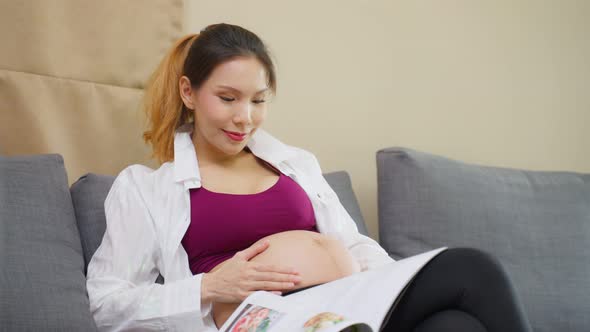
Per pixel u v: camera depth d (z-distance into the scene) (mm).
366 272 1207
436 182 1979
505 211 2012
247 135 1489
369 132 2301
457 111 2432
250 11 2127
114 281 1349
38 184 1428
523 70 2531
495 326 1104
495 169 2139
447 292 1137
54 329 1217
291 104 2188
